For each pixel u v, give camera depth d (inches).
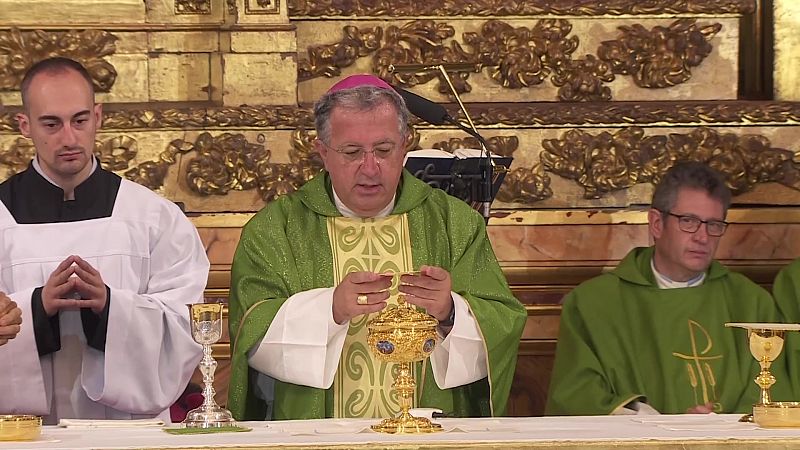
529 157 932.0
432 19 951.6
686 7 969.5
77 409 665.0
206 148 903.1
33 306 636.1
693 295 834.2
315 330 613.9
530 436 474.3
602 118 936.3
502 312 647.1
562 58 957.8
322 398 632.4
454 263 671.1
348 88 645.9
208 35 933.2
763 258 935.7
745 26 987.3
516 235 918.4
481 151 800.9
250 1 921.5
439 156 770.2
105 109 915.4
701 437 466.6
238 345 626.5
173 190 903.7
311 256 673.6
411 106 791.1
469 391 653.9
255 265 663.8
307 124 910.4
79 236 684.7
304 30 947.3
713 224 819.4
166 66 932.0
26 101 671.8
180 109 904.3
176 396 670.5
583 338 831.1
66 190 693.3
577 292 845.2
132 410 657.0
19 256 676.7
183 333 668.1
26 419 483.8
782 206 948.6
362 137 639.8
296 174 908.0
